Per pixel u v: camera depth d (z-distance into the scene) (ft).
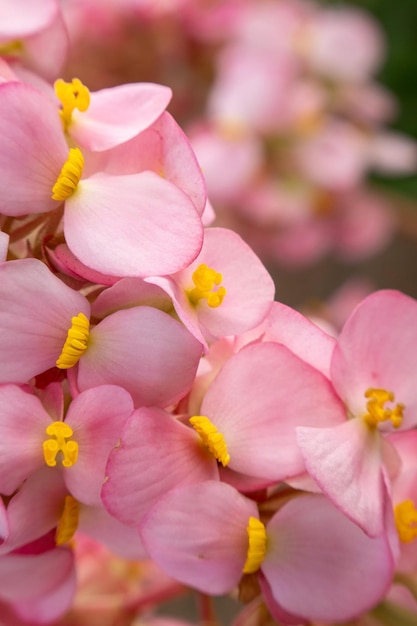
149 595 0.88
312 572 0.74
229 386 0.73
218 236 0.73
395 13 1.67
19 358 0.71
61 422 0.71
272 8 1.46
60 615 0.81
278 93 1.38
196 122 1.45
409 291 1.95
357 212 1.58
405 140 1.58
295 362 0.73
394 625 0.78
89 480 0.72
